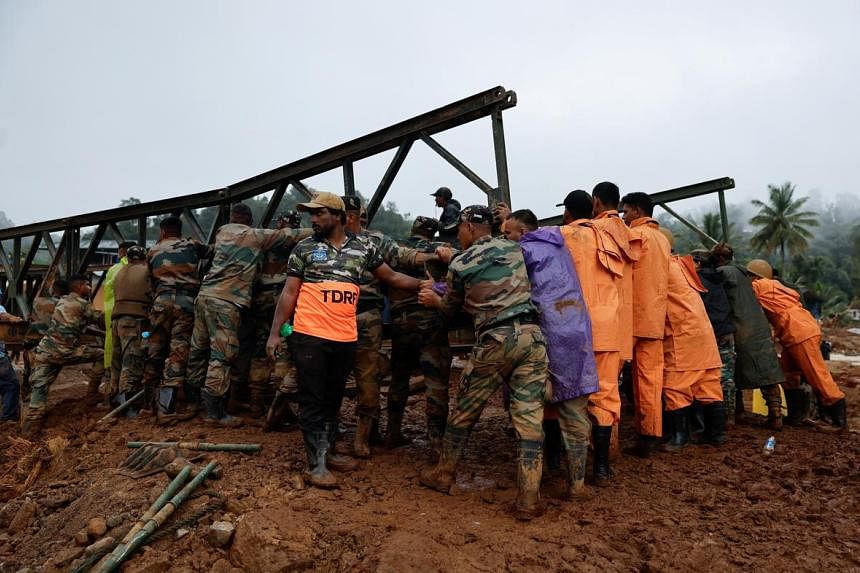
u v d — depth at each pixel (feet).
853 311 166.09
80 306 21.31
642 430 14.76
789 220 194.29
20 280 34.63
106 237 94.73
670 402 15.74
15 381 23.97
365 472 13.34
